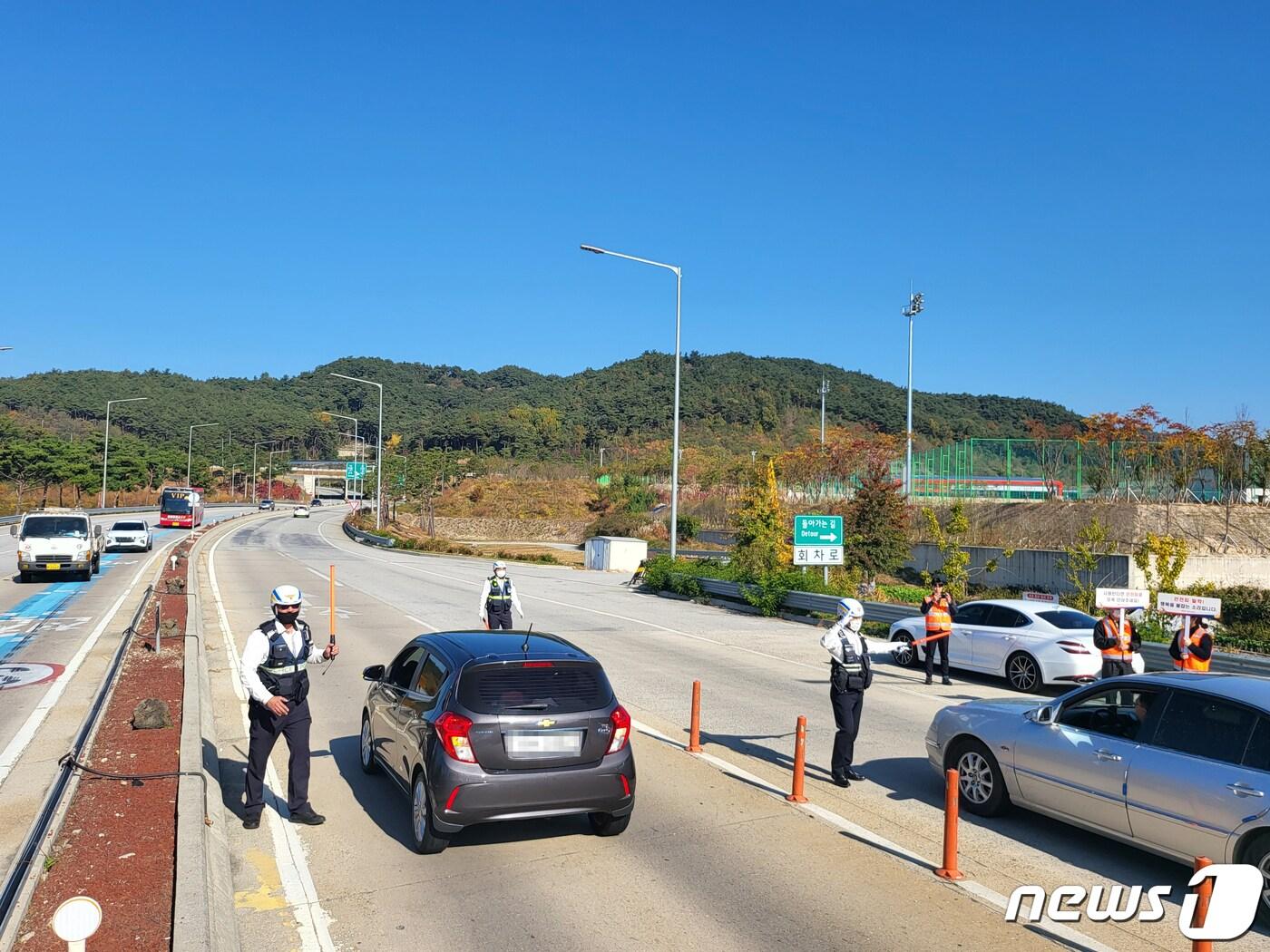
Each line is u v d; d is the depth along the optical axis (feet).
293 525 272.31
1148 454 130.52
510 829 25.38
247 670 24.63
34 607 74.38
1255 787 19.79
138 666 47.19
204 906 18.57
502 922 19.53
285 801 27.63
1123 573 98.48
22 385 574.56
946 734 28.17
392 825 25.54
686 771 31.30
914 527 134.82
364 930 19.15
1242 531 118.62
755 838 24.77
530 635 27.37
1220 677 22.79
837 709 29.99
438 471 299.99
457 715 22.63
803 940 18.74
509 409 641.81
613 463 373.20
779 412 550.77
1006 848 24.32
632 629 71.31
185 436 521.24
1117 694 24.02
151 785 27.30
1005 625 51.57
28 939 17.43
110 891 19.75
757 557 90.12
